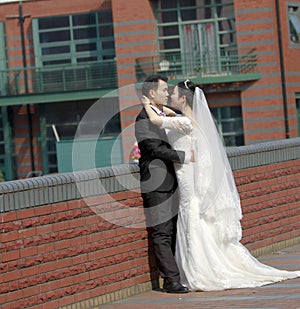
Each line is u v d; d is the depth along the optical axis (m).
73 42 62.28
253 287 15.55
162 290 15.84
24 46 62.78
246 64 57.97
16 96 60.00
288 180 20.12
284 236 19.89
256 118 58.19
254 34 58.03
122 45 59.25
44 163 62.34
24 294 13.05
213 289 15.48
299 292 14.71
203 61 58.62
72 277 14.09
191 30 59.09
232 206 16.08
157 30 59.41
